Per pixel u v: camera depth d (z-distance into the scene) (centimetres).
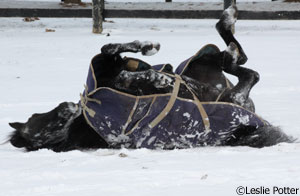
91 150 1178
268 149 1098
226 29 1284
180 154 1079
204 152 1100
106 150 1146
